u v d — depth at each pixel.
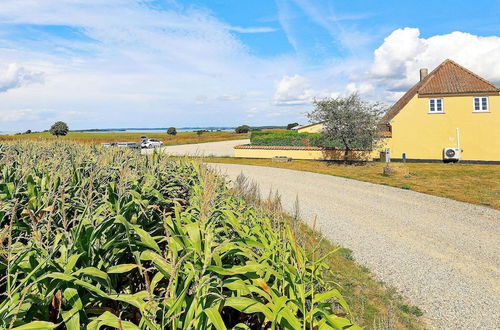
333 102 21.62
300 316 1.75
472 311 4.97
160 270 1.62
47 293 1.37
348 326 1.58
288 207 11.07
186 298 1.45
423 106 24.80
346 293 5.26
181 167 5.33
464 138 23.92
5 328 1.20
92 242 1.68
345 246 7.51
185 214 2.51
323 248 6.99
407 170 18.31
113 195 2.41
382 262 6.69
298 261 1.83
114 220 1.86
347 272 6.09
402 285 5.74
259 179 17.38
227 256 2.04
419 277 6.05
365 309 4.82
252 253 1.86
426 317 4.80
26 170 3.38
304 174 19.48
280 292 1.71
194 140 61.28
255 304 1.43
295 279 1.70
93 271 1.43
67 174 3.18
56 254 1.89
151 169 4.21
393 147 25.44
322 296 1.64
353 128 21.23
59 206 2.35
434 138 24.62
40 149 7.69
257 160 27.44
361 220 9.74
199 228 1.89
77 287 1.50
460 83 24.23
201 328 1.30
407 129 25.16
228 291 1.65
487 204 11.52
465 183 15.38
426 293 5.48
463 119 23.88
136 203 2.44
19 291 1.45
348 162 25.08
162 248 2.61
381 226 9.15
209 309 1.31
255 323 1.91
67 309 1.50
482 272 6.29
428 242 7.90
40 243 1.64
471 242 7.90
